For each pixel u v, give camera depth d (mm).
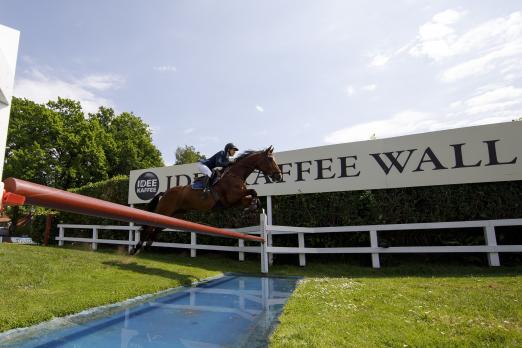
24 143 20406
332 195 6672
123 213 1468
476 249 5234
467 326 2223
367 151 6473
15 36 767
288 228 6043
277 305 3143
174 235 8289
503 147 5625
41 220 10531
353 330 2156
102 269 4398
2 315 2326
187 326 2443
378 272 5457
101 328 2371
